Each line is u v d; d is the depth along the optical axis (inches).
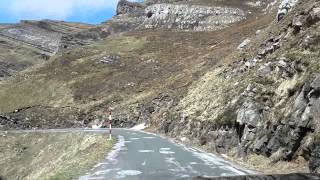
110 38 3919.8
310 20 1043.9
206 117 1237.1
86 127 2498.8
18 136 2178.9
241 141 896.3
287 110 787.4
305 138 703.1
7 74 5940.0
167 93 2204.7
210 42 3181.6
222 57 2314.2
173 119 1606.8
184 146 1151.0
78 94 2923.2
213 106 1266.0
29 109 2876.5
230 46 2527.1
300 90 796.6
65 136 1894.7
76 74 3233.3
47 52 7514.8
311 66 823.1
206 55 2721.5
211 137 1098.7
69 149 1670.8
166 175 680.4
